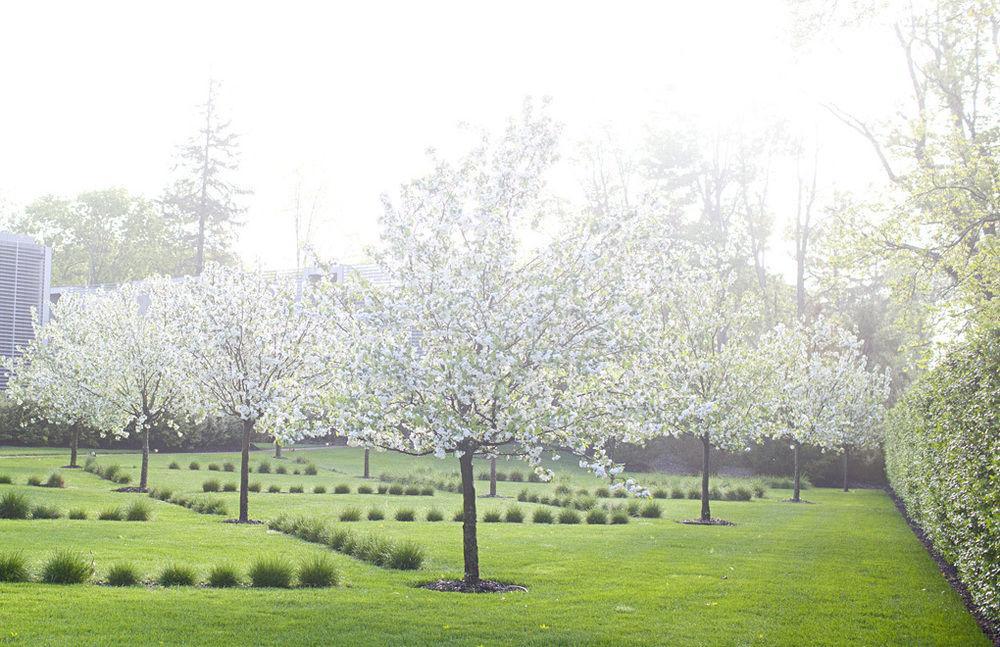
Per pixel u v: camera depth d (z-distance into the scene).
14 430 43.31
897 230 19.56
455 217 12.66
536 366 12.55
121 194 86.75
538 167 13.30
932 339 19.22
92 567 12.21
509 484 35.75
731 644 9.66
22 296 47.69
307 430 12.91
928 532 17.38
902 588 13.41
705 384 24.81
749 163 59.84
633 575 14.02
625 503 28.56
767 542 18.86
